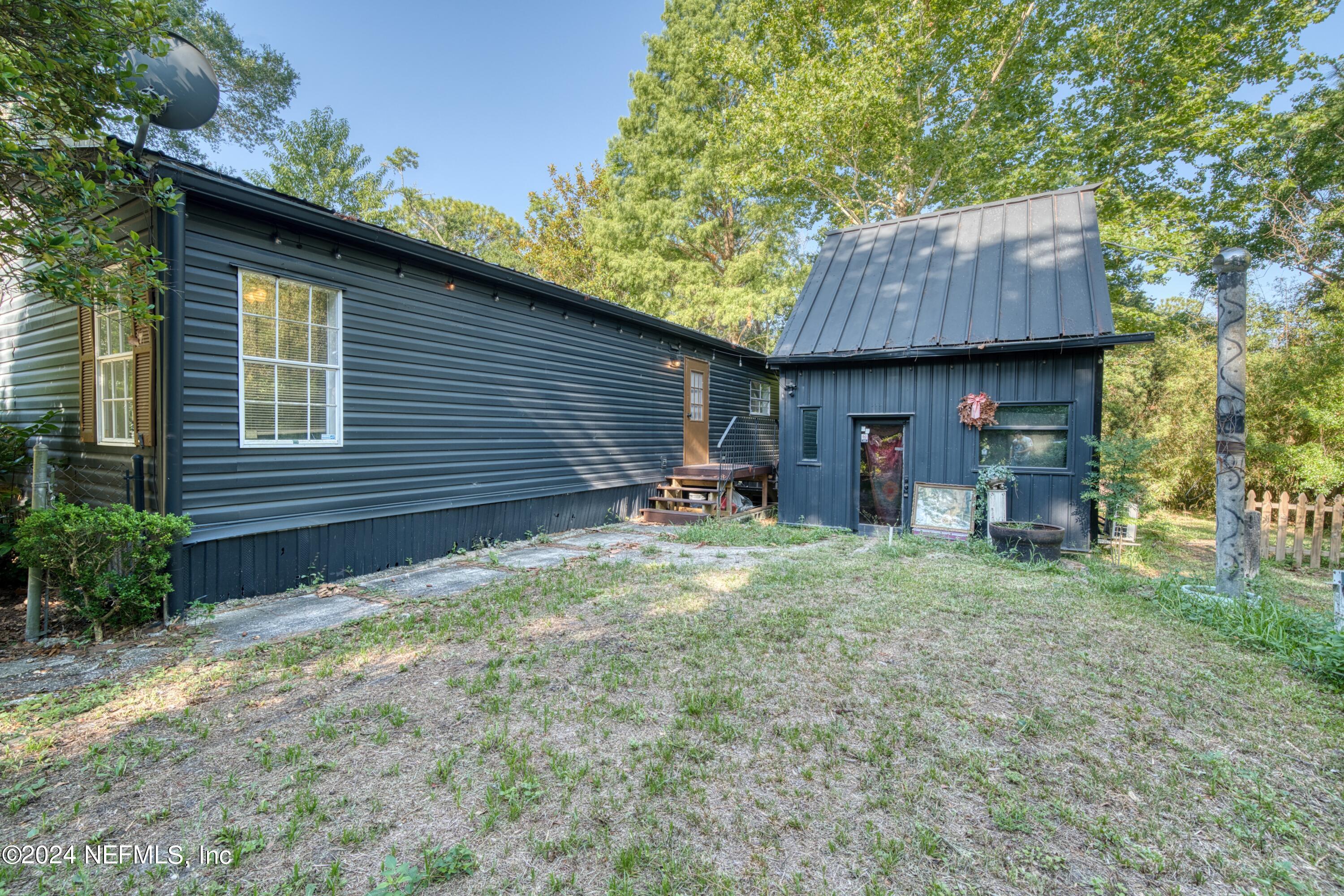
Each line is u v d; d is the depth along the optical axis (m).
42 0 3.20
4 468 5.58
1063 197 9.44
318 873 1.90
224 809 2.22
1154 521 7.55
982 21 14.77
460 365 7.07
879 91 13.86
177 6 15.59
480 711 3.03
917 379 8.46
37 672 3.56
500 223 28.95
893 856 1.98
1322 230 13.02
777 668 3.58
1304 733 2.89
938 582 5.70
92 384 5.30
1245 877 1.93
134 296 3.87
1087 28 15.09
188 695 3.23
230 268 4.86
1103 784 2.44
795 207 19.19
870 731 2.84
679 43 18.48
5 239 3.39
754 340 22.38
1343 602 4.08
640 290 19.45
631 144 19.23
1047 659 3.78
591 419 9.34
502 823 2.15
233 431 4.89
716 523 9.39
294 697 3.20
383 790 2.35
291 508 5.33
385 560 6.24
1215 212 15.04
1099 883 1.89
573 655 3.78
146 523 4.14
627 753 2.63
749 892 1.83
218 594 4.83
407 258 6.37
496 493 7.60
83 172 4.09
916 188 17.27
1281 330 11.52
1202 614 4.58
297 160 22.58
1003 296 8.31
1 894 1.80
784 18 15.40
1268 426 9.46
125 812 2.22
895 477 8.76
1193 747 2.75
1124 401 11.95
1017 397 7.76
